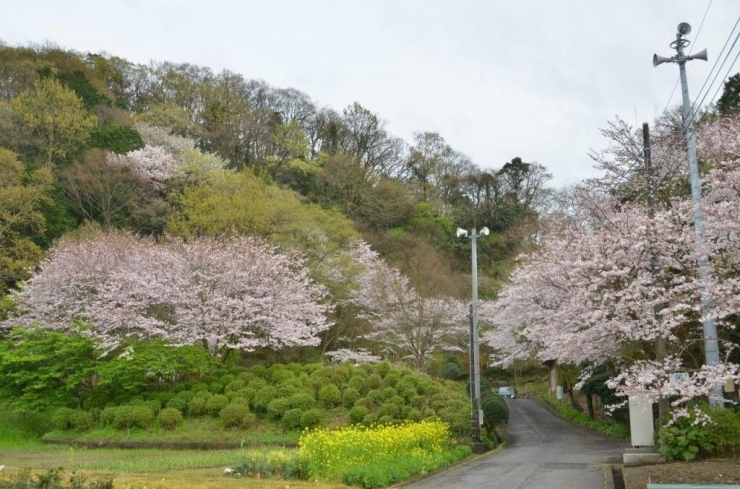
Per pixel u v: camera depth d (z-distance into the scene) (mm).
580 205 21438
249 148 52000
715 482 9609
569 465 14250
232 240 26906
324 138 60531
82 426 21234
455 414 19875
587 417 27016
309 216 33406
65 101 38125
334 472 12180
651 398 12203
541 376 46156
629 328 12938
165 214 36031
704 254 11828
